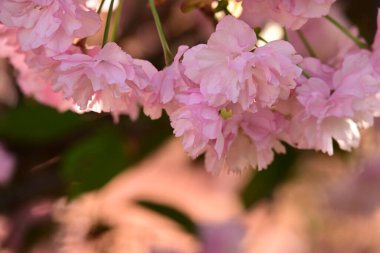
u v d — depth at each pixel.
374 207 1.21
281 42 0.63
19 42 0.64
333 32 0.82
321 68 0.67
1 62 0.93
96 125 0.87
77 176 0.83
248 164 0.67
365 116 0.67
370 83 0.66
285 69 0.62
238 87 0.62
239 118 0.65
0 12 0.64
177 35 0.93
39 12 0.64
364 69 0.66
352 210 1.22
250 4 0.65
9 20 0.64
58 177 0.92
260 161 0.67
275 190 1.01
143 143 0.87
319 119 0.66
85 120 0.87
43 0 0.63
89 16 0.64
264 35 0.74
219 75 0.63
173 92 0.64
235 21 0.63
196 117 0.63
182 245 1.13
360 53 0.66
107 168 0.84
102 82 0.64
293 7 0.65
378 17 0.68
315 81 0.66
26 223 1.01
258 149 0.66
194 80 0.63
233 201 1.38
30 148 0.89
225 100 0.63
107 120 0.86
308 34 0.83
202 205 1.39
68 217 1.00
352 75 0.66
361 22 0.86
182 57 0.65
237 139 0.67
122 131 0.86
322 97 0.66
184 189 1.38
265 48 0.63
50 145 0.88
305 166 1.03
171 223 1.09
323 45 0.82
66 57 0.63
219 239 1.14
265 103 0.63
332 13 0.84
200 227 1.15
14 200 0.92
